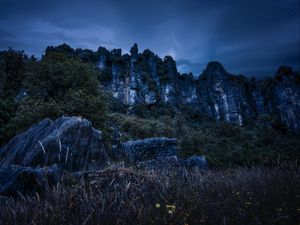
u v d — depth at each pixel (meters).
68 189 3.20
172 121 93.94
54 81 24.05
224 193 3.77
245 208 3.20
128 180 4.05
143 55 166.12
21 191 4.30
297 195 3.68
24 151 8.51
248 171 5.27
